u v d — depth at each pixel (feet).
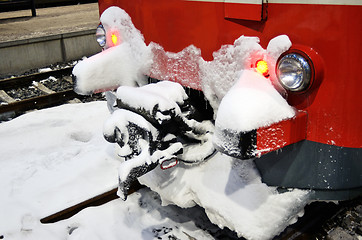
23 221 8.93
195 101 8.82
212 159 7.92
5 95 16.76
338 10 5.79
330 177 6.59
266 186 7.13
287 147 6.79
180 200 7.94
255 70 6.86
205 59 7.88
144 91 7.53
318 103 6.31
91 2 36.86
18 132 13.20
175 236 8.48
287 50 6.35
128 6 9.46
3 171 10.85
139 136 7.52
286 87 6.33
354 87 6.00
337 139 6.31
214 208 7.38
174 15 8.27
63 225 8.91
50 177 10.48
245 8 6.75
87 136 13.16
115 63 9.72
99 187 9.94
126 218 9.03
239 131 5.98
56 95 16.37
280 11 6.38
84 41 22.15
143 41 9.25
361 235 7.98
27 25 24.73
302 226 8.34
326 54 6.04
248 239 6.97
